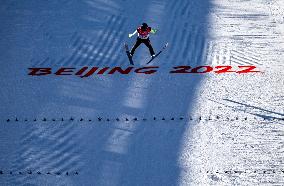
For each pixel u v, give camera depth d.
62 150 40.09
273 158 38.22
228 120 42.56
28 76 50.16
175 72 49.91
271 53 52.41
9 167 38.56
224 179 36.38
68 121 43.44
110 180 36.81
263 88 46.69
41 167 38.44
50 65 52.00
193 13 61.22
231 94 46.00
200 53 53.09
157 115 43.69
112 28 58.69
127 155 39.22
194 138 40.69
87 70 50.97
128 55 52.50
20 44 55.84
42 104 45.84
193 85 47.66
